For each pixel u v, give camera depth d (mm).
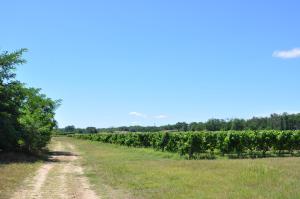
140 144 65062
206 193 16391
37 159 36094
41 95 54562
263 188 17141
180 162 32500
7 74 38094
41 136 42938
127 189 18375
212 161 33000
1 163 29844
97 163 33219
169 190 17578
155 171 25375
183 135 43688
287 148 44531
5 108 37750
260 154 44812
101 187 19094
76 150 57812
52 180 21672
